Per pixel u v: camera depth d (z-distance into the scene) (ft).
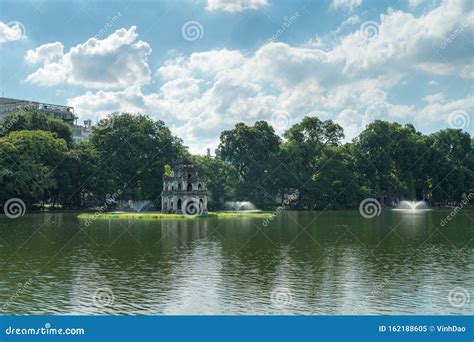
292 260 151.43
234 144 538.88
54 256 159.94
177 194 412.98
